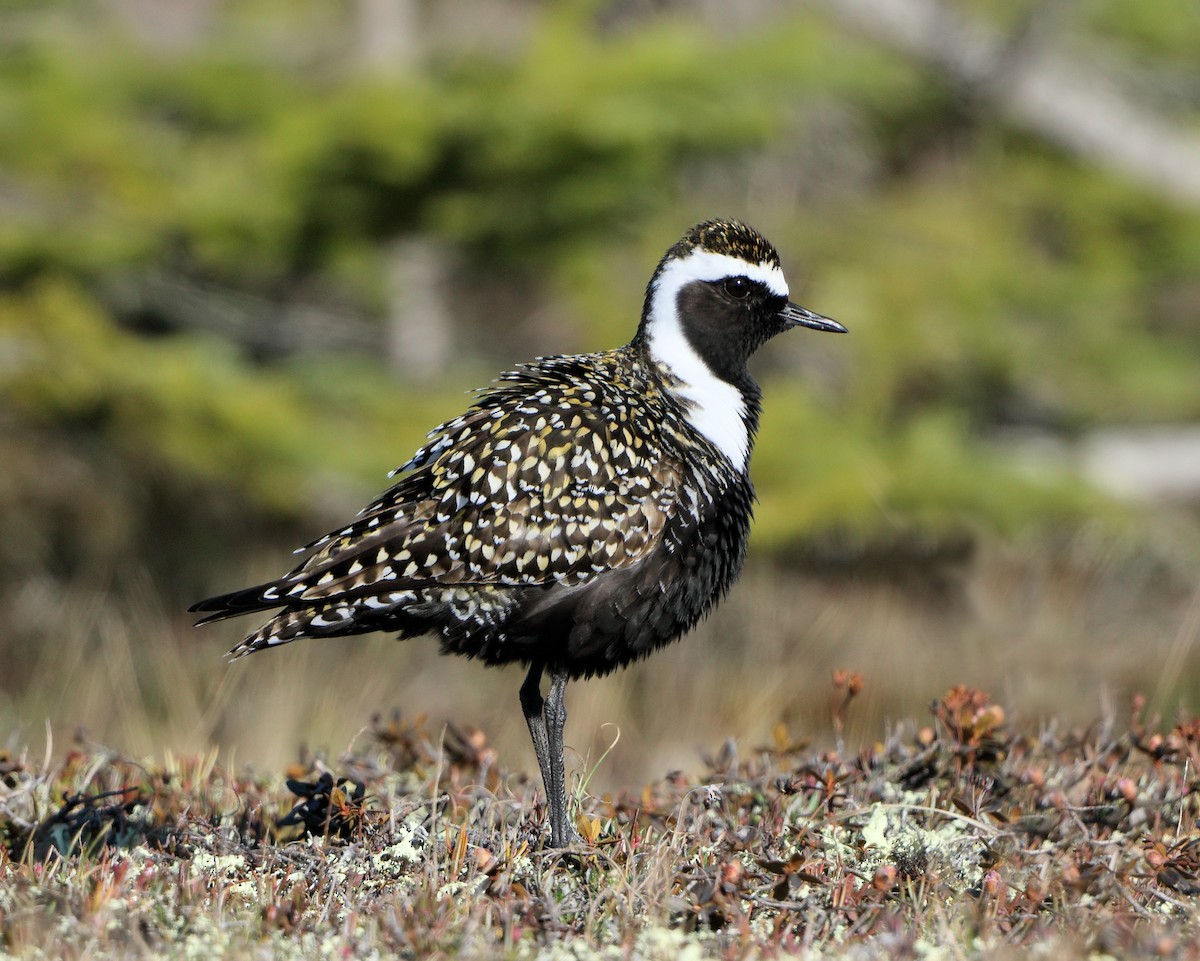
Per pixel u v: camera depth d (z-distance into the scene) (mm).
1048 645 19172
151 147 22391
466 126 20047
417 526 8766
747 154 23969
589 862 7965
